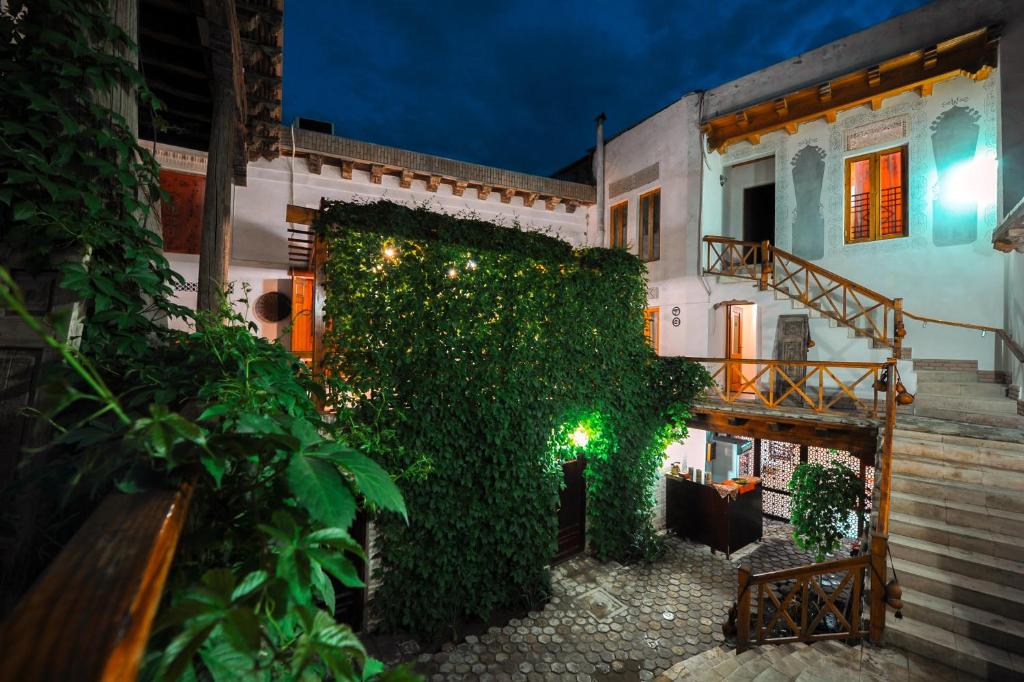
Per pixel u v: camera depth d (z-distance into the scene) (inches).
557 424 314.0
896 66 356.8
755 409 345.1
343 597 255.6
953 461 254.8
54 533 73.5
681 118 468.1
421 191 468.4
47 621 21.2
